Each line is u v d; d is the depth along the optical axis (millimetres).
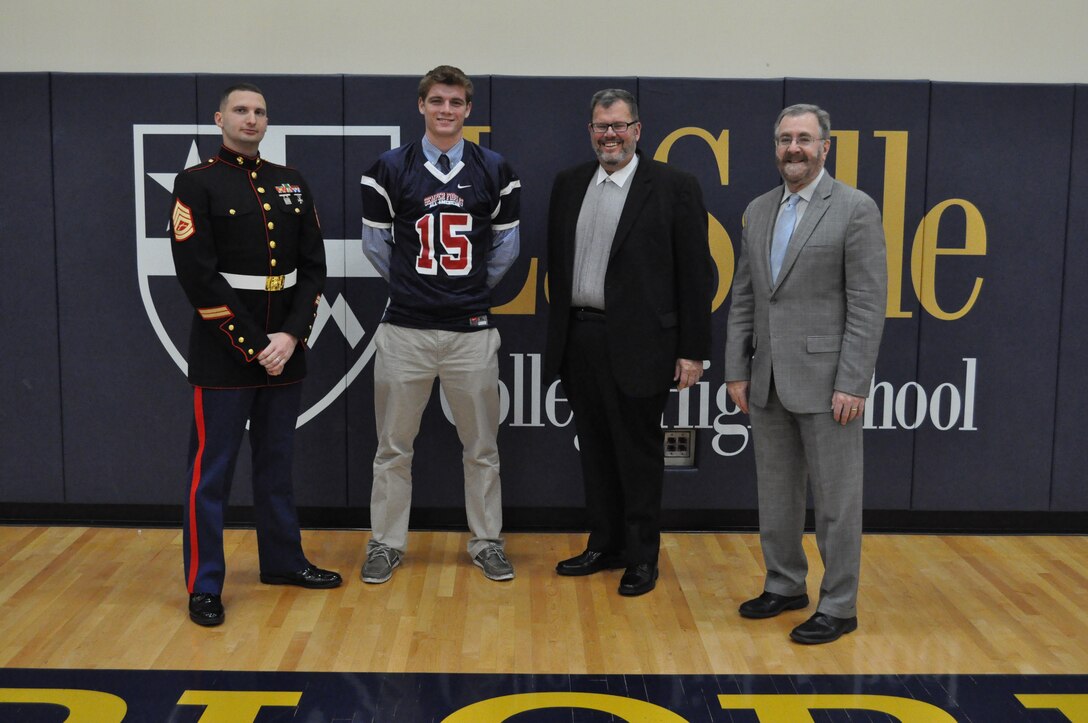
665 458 3943
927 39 4004
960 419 3900
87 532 3885
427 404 3783
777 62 4016
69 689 2672
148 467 3928
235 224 3082
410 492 3549
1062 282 3838
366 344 3846
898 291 3830
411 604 3242
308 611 3180
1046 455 3924
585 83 3736
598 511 3512
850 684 2752
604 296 3242
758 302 3082
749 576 3523
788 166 2887
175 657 2859
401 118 3752
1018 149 3771
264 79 3730
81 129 3754
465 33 3996
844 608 3031
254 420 3301
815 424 2977
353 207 3787
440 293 3340
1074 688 2738
